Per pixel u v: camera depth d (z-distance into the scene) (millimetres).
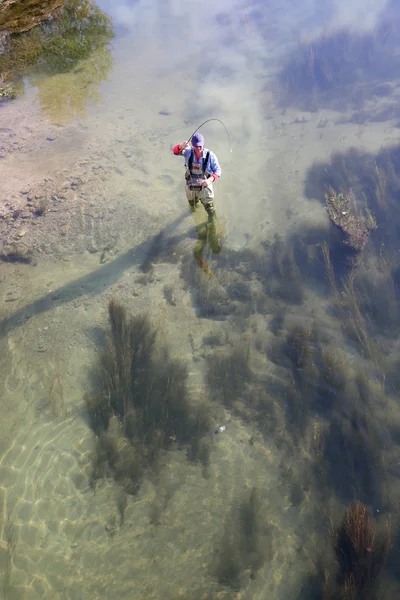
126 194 8727
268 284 7367
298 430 5879
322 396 6086
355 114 10891
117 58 13094
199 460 5711
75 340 6805
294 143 10078
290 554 5027
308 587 4816
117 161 9461
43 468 5664
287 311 6992
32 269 7727
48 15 14523
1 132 10070
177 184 9039
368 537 4766
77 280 7527
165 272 7586
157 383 6262
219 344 6723
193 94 11680
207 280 7434
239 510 5336
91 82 11930
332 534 5016
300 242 7934
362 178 8984
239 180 9172
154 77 12320
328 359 6281
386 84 11836
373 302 6902
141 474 5609
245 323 6945
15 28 13797
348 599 4566
